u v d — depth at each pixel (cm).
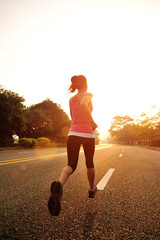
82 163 598
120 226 159
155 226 160
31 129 3612
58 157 833
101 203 217
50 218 172
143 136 4972
